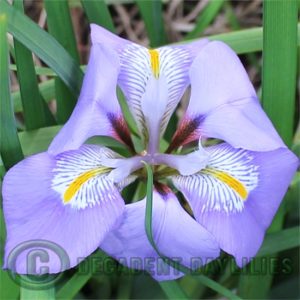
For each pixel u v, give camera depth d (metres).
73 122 0.12
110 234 0.12
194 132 0.14
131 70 0.14
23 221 0.12
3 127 0.13
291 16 0.14
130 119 0.15
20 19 0.14
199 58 0.13
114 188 0.13
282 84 0.15
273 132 0.13
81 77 0.15
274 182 0.13
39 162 0.12
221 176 0.13
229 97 0.13
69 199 0.12
